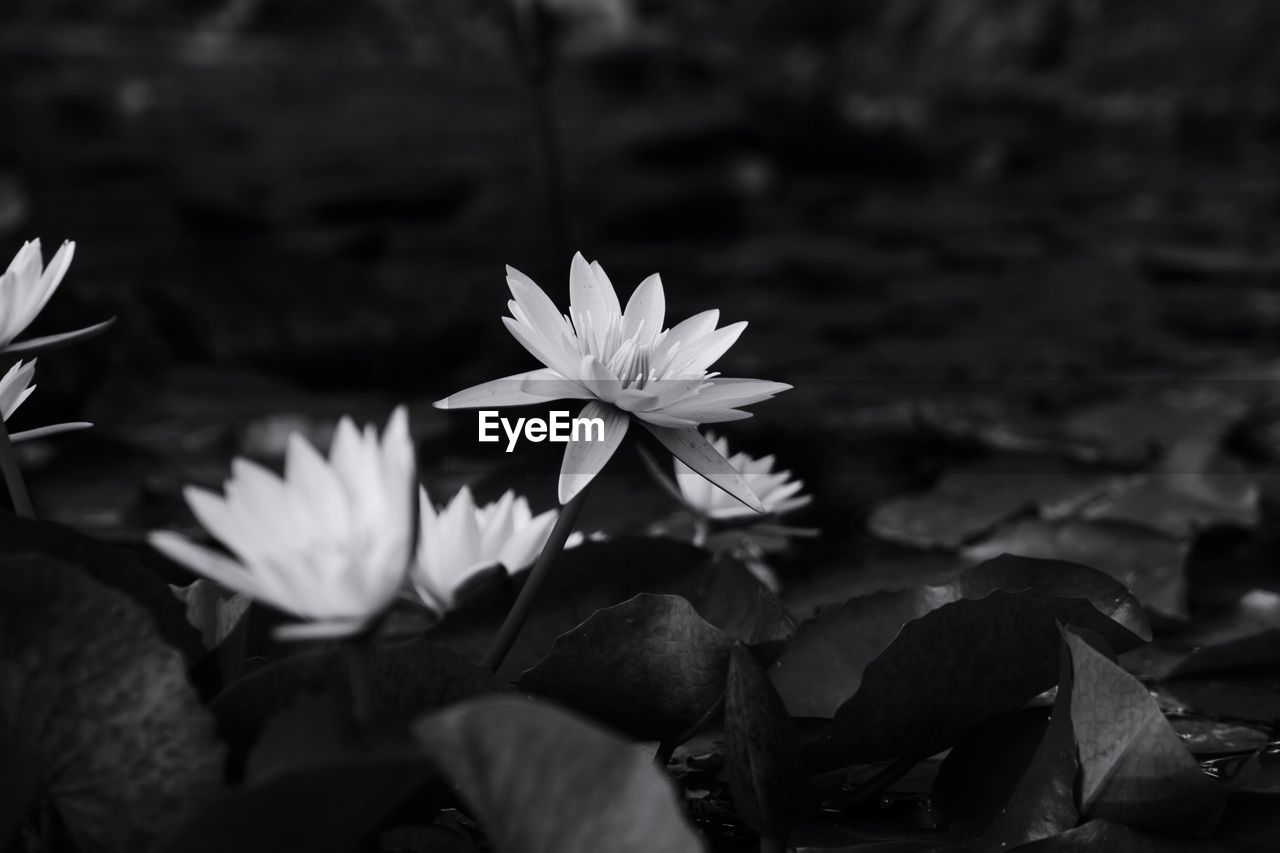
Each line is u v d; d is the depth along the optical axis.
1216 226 7.42
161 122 10.88
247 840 1.06
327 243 6.03
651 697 1.24
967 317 4.70
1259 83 13.69
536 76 4.75
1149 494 2.12
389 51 16.17
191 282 4.08
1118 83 14.38
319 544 1.07
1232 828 1.22
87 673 1.11
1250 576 1.82
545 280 5.42
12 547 1.16
